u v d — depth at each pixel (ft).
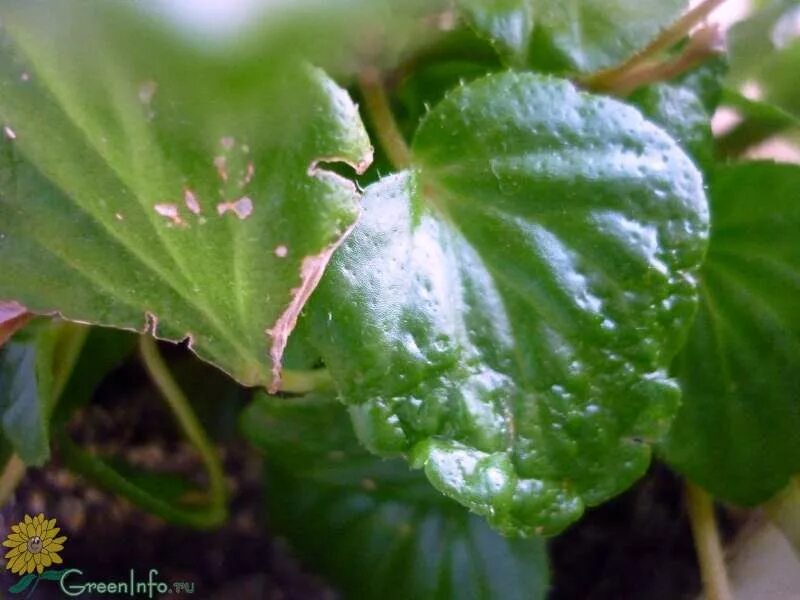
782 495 0.71
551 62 0.58
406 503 0.72
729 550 0.77
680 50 0.65
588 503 0.57
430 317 0.53
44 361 0.65
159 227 0.46
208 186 0.44
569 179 0.54
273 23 0.40
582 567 0.78
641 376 0.56
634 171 0.54
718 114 0.72
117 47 0.41
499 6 0.56
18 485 0.77
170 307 0.50
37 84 0.44
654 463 0.81
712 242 0.65
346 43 0.44
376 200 0.52
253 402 0.67
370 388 0.52
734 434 0.67
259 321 0.47
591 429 0.56
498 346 0.55
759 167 0.63
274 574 0.78
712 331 0.66
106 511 0.78
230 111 0.42
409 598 0.72
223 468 0.81
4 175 0.49
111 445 0.81
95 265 0.50
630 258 0.54
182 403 0.74
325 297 0.51
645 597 0.77
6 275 0.51
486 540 0.71
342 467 0.70
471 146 0.55
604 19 0.58
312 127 0.42
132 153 0.44
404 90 0.63
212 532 0.79
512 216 0.55
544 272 0.55
